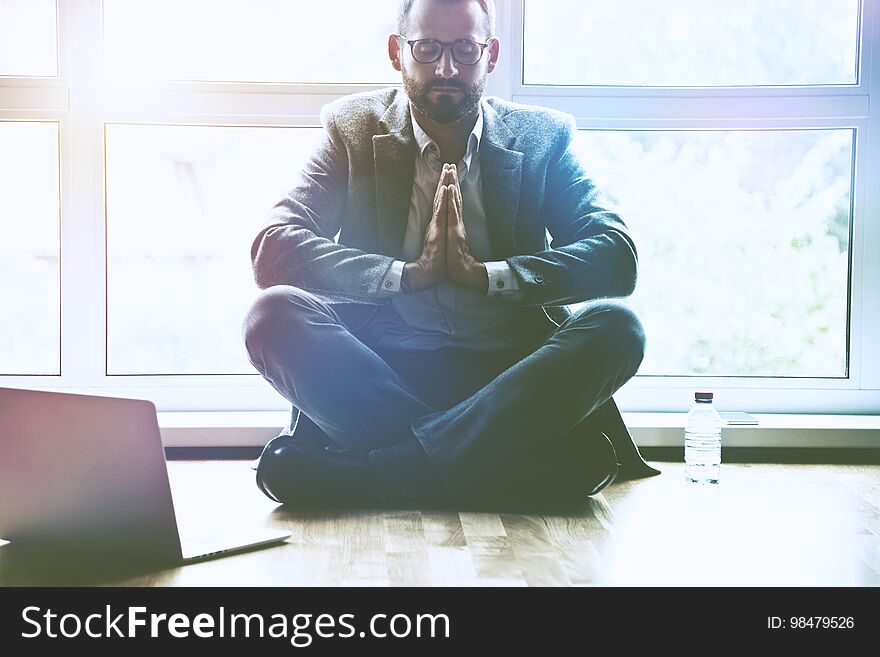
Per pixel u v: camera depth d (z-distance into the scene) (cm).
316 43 312
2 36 309
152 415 187
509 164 254
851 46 315
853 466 293
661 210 318
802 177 316
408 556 200
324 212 256
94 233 311
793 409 318
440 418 236
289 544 209
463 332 254
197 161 315
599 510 238
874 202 314
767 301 319
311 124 311
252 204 317
